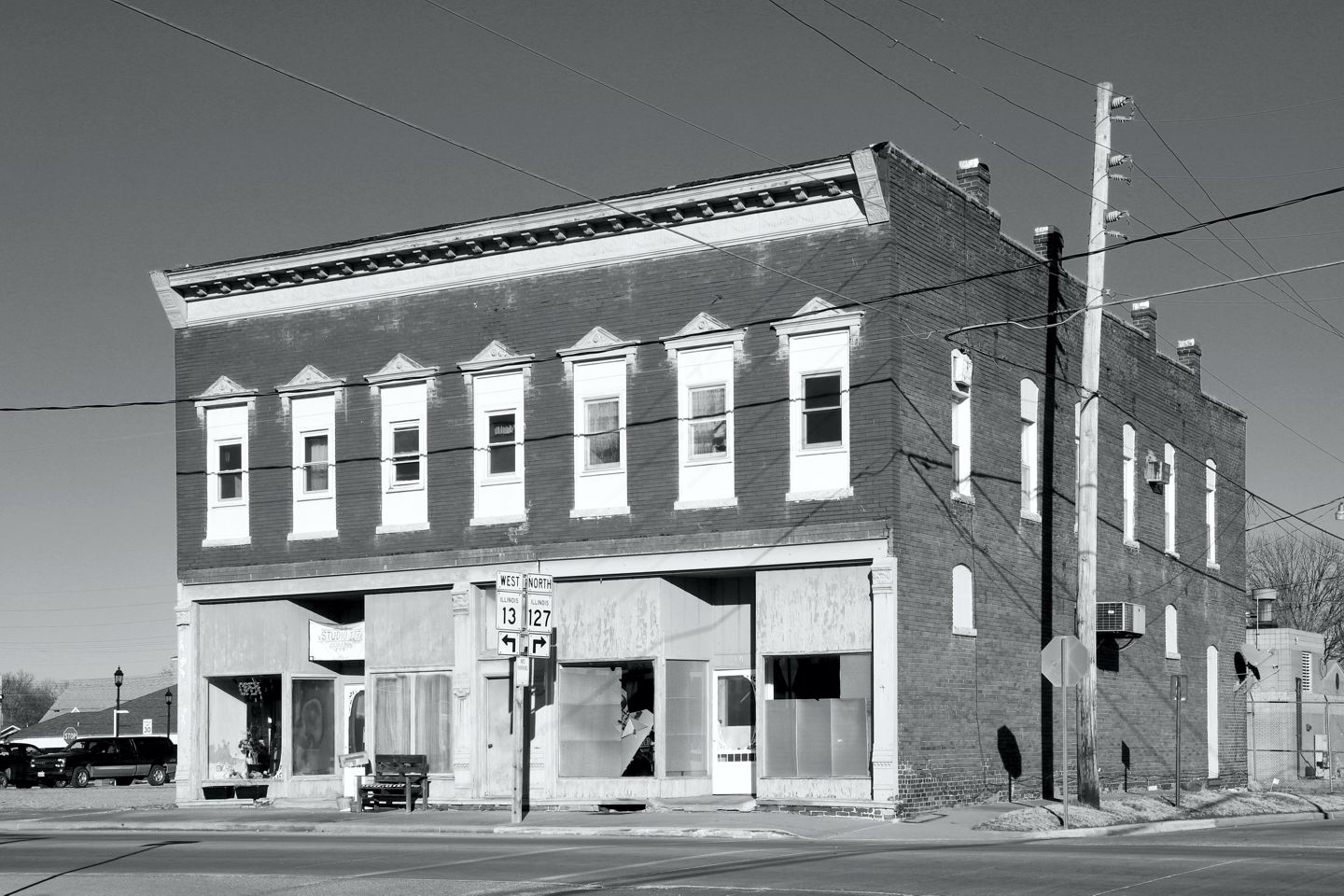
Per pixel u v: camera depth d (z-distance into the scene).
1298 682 55.00
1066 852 20.58
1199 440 46.28
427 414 34.09
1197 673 44.41
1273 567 92.81
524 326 33.12
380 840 25.28
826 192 29.77
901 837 24.81
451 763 33.38
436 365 34.06
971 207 32.62
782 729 29.75
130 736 57.12
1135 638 39.81
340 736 36.50
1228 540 48.06
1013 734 32.59
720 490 30.61
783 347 30.14
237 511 36.31
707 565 30.48
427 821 29.12
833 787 29.03
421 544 33.88
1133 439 41.09
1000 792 31.72
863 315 29.25
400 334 34.62
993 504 32.69
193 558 36.66
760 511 30.03
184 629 36.75
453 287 34.06
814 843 23.78
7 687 173.88
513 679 28.16
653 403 31.48
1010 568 33.22
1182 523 44.28
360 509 34.72
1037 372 35.25
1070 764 35.44
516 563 32.66
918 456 29.69
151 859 21.52
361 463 34.81
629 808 30.61
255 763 36.53
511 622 28.00
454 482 33.66
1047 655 26.73
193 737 36.41
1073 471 36.97
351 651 36.31
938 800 29.39
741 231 30.80
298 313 35.97
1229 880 16.67
